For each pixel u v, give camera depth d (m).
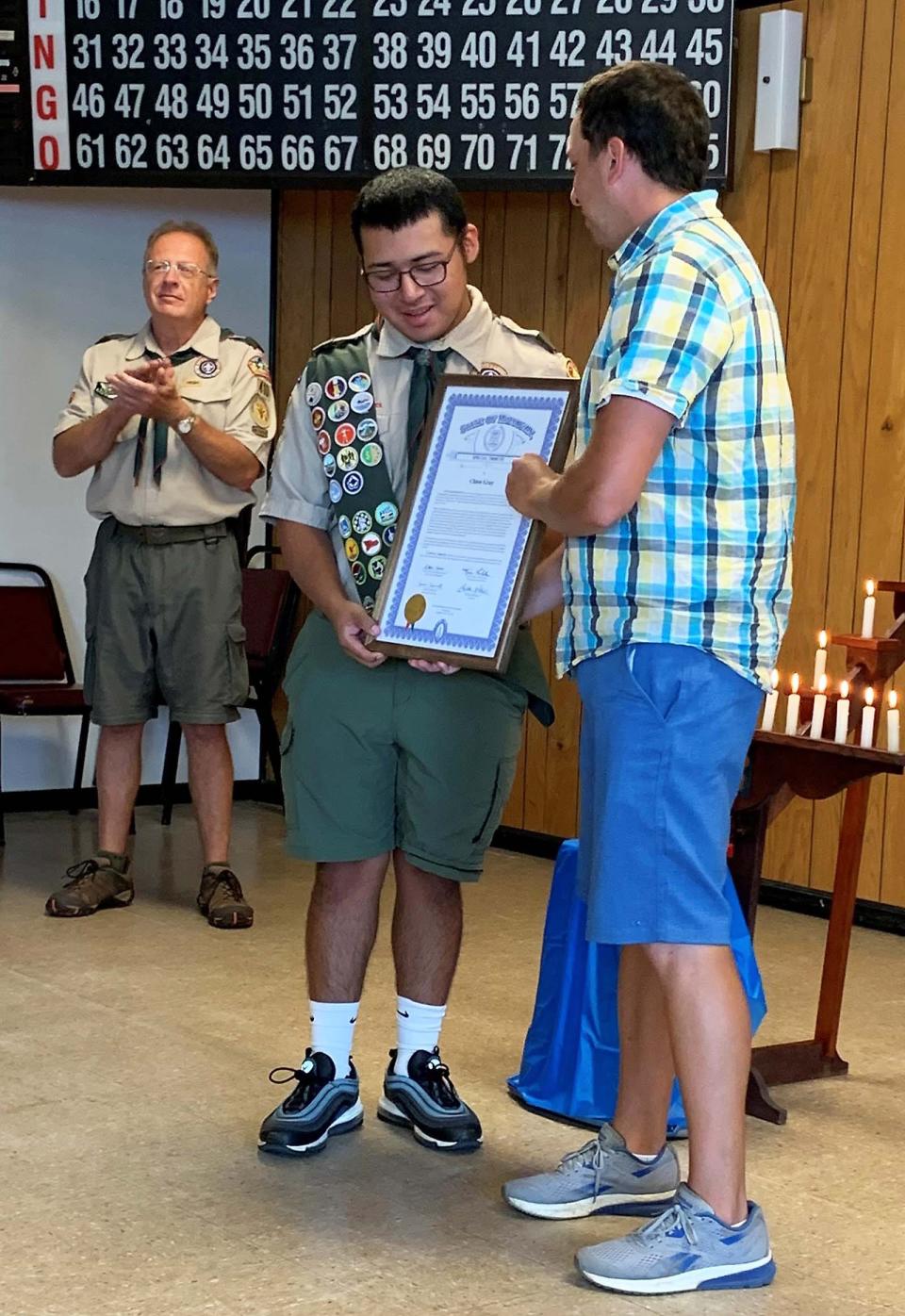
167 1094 3.12
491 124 4.92
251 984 3.89
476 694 2.81
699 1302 2.32
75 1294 2.29
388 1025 3.58
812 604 4.82
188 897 4.77
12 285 5.87
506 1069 3.33
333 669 2.85
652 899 2.30
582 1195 2.60
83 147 5.28
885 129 4.57
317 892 2.95
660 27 4.74
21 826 5.76
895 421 4.60
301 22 5.07
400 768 2.87
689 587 2.29
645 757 2.30
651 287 2.25
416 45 4.97
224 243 6.25
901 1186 2.79
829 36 4.67
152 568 4.59
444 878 2.90
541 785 5.58
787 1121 3.10
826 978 3.36
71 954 4.12
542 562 2.74
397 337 2.86
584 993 3.04
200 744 4.64
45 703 5.36
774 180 4.84
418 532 2.74
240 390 4.60
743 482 2.30
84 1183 2.69
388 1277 2.37
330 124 5.08
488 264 5.61
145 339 4.64
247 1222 2.55
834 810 4.77
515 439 2.66
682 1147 2.96
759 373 2.29
